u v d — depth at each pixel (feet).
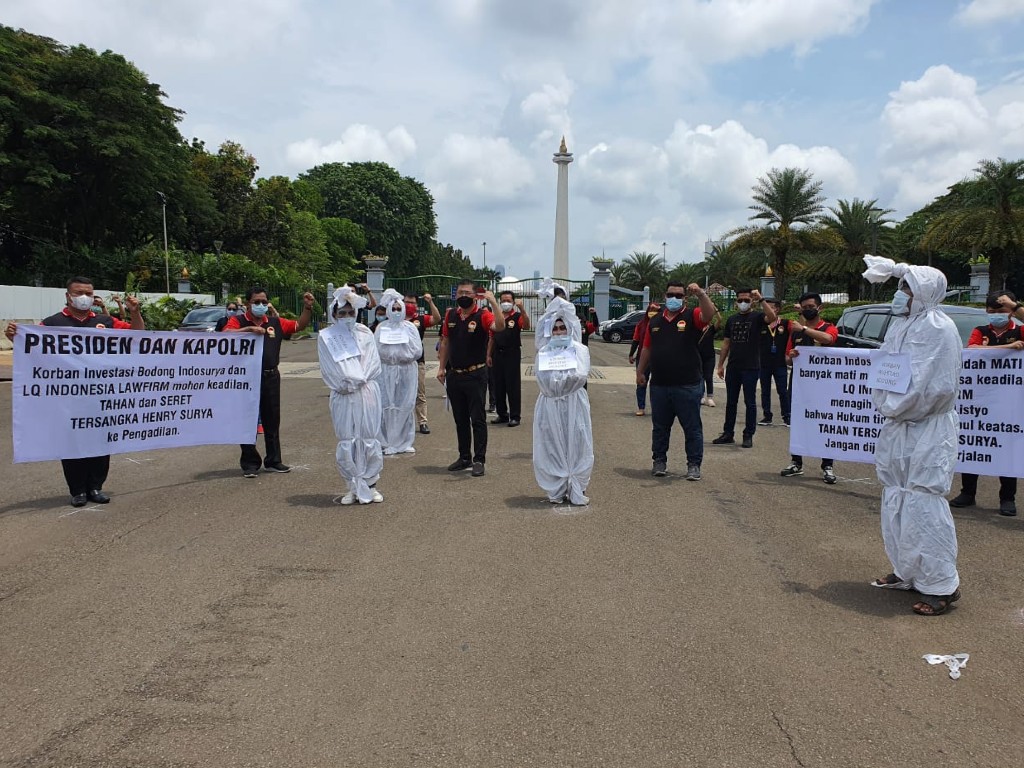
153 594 14.96
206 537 18.61
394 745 9.87
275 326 25.70
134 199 120.16
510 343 36.14
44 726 10.27
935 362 14.03
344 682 11.53
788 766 9.45
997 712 10.77
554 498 21.98
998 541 18.94
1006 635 13.37
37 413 20.75
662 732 10.19
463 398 25.88
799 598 14.99
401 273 226.38
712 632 13.37
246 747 9.82
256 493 23.15
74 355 21.27
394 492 23.35
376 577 15.93
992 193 99.66
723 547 18.15
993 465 21.57
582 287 121.90
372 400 21.62
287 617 13.89
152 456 28.99
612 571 16.42
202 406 24.18
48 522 19.88
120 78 111.04
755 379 31.07
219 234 152.25
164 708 10.75
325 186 213.87
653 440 25.96
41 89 103.76
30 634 13.11
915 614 14.25
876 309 36.42
